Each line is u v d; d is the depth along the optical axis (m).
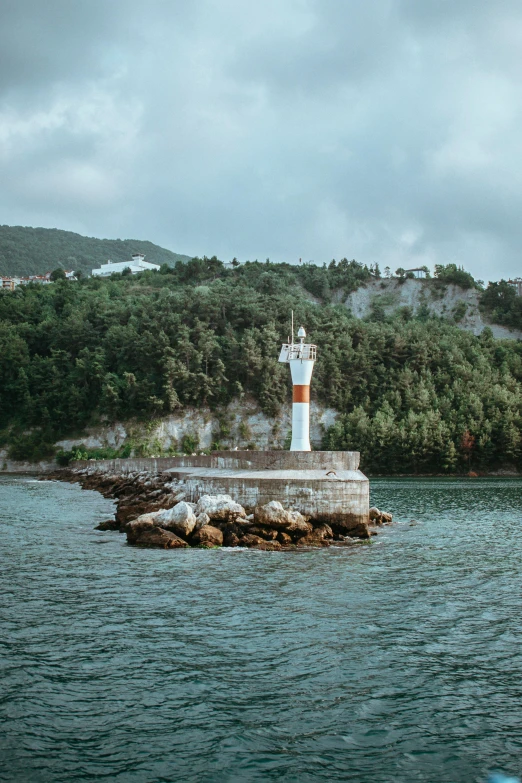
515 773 14.10
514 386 151.38
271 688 17.88
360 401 147.00
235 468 52.16
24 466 135.12
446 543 40.28
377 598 26.48
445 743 15.27
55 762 14.33
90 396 143.25
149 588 27.58
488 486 95.81
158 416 137.38
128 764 14.30
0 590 27.23
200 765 14.30
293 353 53.12
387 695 17.56
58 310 181.00
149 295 194.75
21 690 17.58
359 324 162.38
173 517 38.75
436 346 159.12
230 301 160.25
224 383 142.12
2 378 147.62
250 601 25.67
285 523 38.81
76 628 22.34
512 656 20.31
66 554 35.12
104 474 93.12
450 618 23.94
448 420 134.25
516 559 35.19
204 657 19.86
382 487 93.25
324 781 13.80
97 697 17.27
